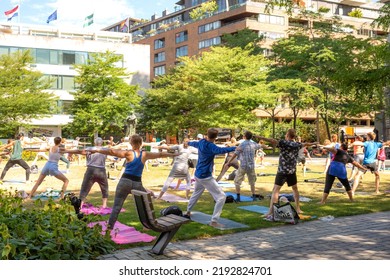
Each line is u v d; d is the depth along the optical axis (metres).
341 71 15.66
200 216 8.95
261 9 62.22
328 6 72.75
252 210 9.80
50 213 6.87
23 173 20.20
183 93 37.12
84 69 38.72
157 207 10.20
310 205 10.38
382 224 8.26
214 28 67.38
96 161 9.62
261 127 48.81
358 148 15.07
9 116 37.22
